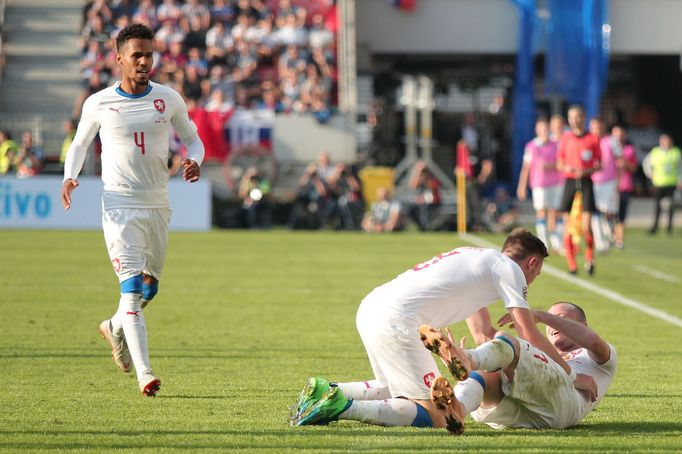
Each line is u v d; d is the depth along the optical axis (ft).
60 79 354.13
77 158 96.37
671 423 84.38
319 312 154.92
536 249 80.38
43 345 124.36
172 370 110.42
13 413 86.43
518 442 74.59
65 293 170.19
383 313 77.30
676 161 304.30
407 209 312.29
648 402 94.99
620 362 118.83
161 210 96.68
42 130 327.06
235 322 145.07
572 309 83.97
